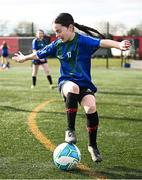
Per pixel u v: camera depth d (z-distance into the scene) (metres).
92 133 4.86
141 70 27.27
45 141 6.09
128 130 7.03
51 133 6.67
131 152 5.52
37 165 4.84
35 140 6.16
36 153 5.40
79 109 9.30
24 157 5.20
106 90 13.91
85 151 5.53
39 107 9.61
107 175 4.52
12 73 22.89
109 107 9.79
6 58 28.55
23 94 12.32
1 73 22.92
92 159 5.00
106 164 4.93
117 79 19.23
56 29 4.71
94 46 4.75
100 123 7.66
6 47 28.50
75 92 4.65
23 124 7.43
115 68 29.34
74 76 4.80
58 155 4.61
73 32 4.78
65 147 4.64
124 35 38.34
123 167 4.82
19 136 6.42
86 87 4.83
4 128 7.04
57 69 27.69
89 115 4.80
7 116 8.30
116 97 11.89
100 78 19.84
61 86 4.86
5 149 5.59
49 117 8.23
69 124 4.68
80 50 4.78
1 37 39.59
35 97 11.59
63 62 4.88
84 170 4.68
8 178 4.36
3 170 4.64
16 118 8.06
